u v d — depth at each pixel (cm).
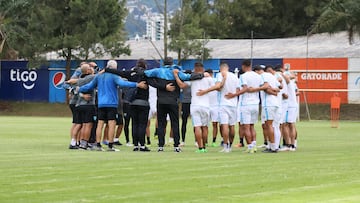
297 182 2502
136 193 2209
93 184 2409
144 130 3962
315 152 3922
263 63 10600
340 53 10919
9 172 2747
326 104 10194
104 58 12194
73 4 11638
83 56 11856
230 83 3938
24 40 12331
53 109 11656
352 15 10200
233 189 2314
